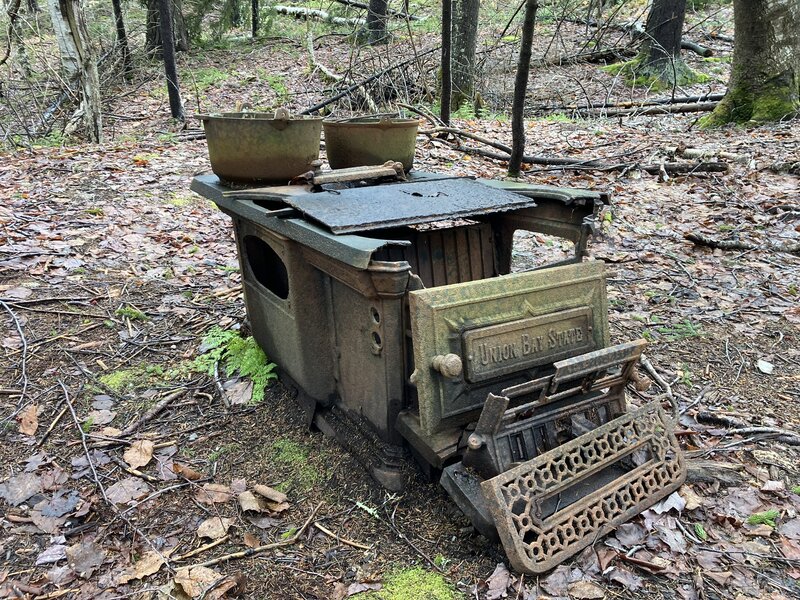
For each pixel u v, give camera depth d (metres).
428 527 2.21
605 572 1.98
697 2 15.43
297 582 2.02
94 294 3.87
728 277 4.36
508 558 1.95
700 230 5.16
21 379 3.04
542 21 15.05
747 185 5.93
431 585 1.98
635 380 2.32
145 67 12.62
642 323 3.78
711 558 2.05
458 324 2.03
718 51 13.29
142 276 4.18
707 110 9.28
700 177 6.29
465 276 2.92
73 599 1.98
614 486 2.14
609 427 2.19
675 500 2.26
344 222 2.12
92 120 8.18
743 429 2.75
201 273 4.33
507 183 2.82
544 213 2.72
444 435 2.13
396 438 2.33
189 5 14.32
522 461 2.10
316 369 2.58
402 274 1.96
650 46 11.64
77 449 2.65
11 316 3.51
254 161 2.71
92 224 4.92
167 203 5.59
